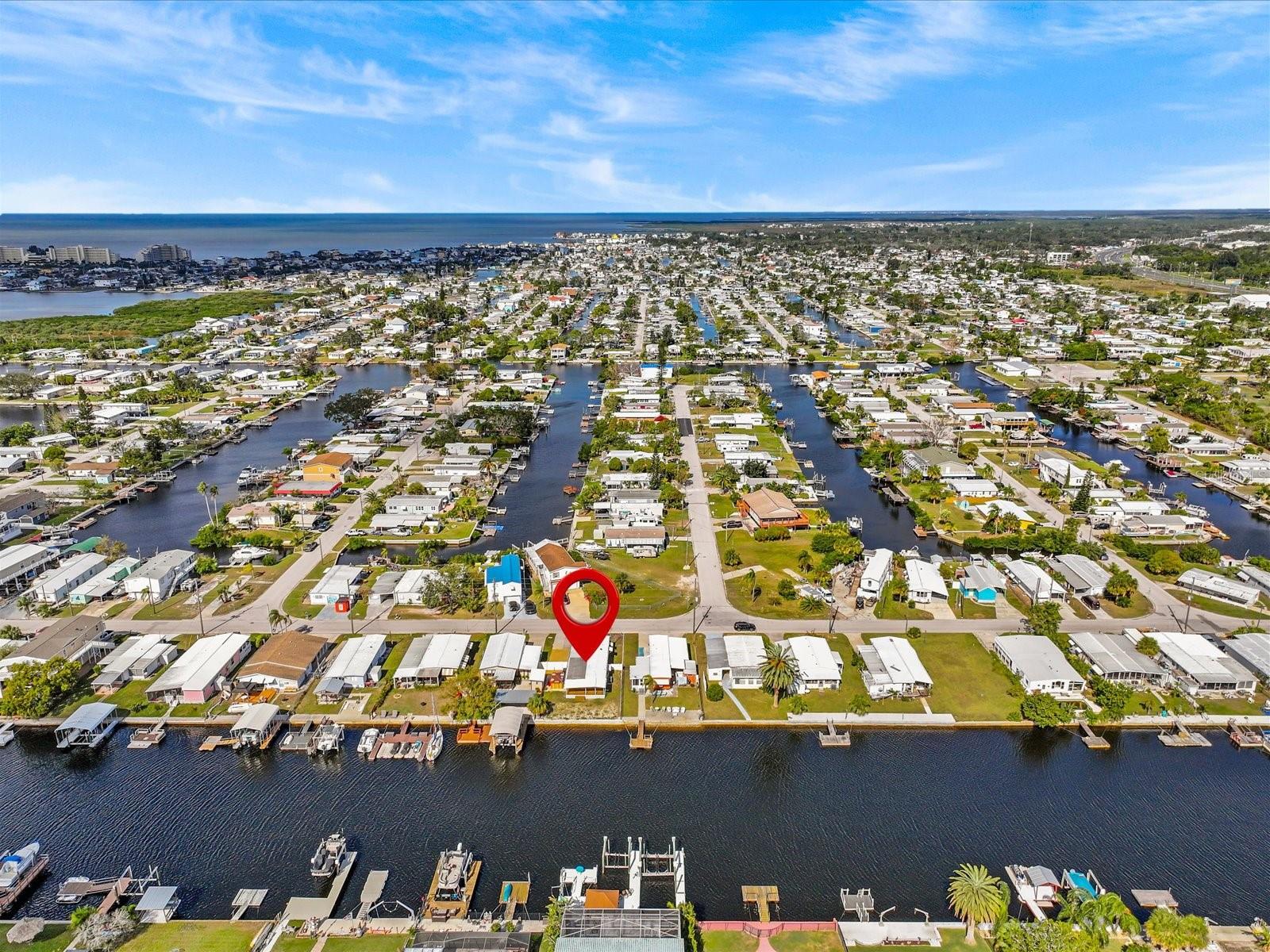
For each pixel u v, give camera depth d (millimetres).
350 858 98375
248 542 184250
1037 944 80750
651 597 159000
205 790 110312
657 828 103625
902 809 106875
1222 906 91812
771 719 123438
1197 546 175750
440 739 118938
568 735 120938
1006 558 174125
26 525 196500
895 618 151125
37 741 120750
